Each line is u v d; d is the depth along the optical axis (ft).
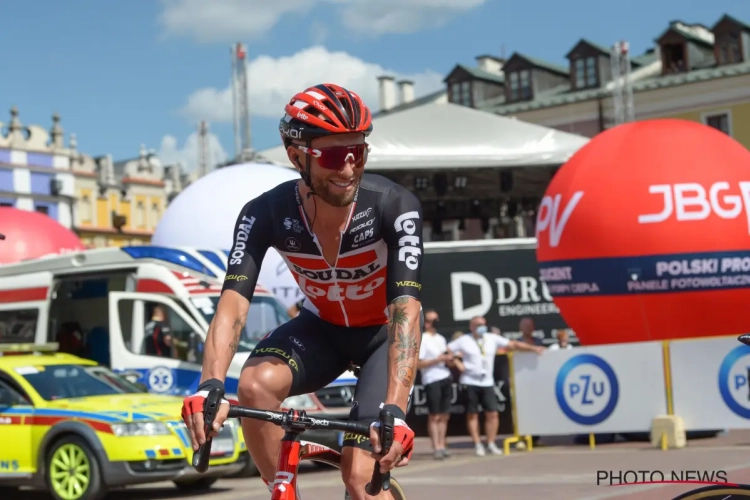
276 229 12.04
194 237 53.36
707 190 37.91
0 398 30.89
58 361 32.65
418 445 44.88
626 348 37.24
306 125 10.84
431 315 39.70
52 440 29.37
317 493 28.96
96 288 47.32
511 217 91.71
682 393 36.40
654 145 39.09
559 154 73.26
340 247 11.90
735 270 37.70
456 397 41.52
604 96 132.77
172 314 39.73
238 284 11.57
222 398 9.63
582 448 38.29
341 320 12.62
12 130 169.89
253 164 57.82
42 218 65.46
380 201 11.80
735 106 124.57
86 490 28.50
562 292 40.73
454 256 56.44
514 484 28.68
